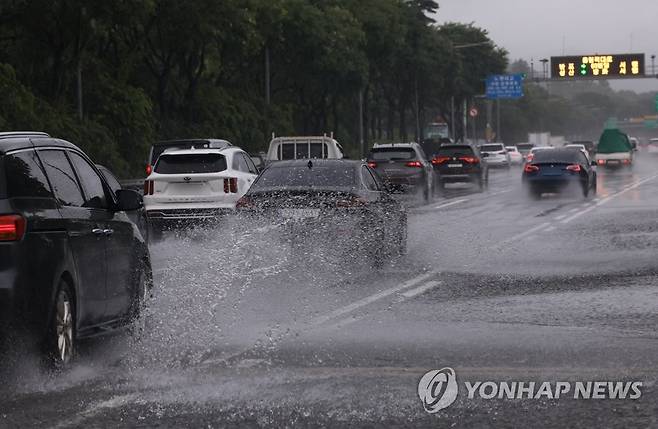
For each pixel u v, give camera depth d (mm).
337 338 20609
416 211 62094
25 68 89875
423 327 21906
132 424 14141
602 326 21969
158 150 62781
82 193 18859
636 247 39500
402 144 75188
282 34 130500
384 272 31641
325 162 33719
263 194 31391
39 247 16406
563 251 38094
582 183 76562
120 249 19750
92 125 90125
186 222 44562
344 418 14406
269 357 18703
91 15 83188
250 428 13922
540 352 19094
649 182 103188
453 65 192500
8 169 16484
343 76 138375
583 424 14070
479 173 93062
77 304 17641
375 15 153750
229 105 121438
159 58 108875
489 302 25625
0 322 15742
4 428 13945
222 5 100812
